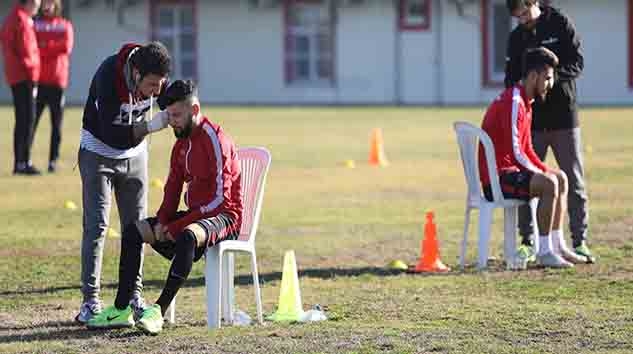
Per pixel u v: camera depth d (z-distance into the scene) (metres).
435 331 23.94
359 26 118.50
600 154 62.62
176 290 23.78
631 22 113.94
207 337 23.53
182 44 121.44
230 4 120.31
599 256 32.72
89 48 120.81
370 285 29.42
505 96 30.94
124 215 25.38
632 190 47.41
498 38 116.62
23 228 39.22
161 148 69.06
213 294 24.27
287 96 119.94
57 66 53.34
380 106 113.06
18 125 53.16
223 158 23.88
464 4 116.12
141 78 23.69
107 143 24.62
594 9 114.38
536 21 31.80
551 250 31.31
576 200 31.97
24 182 51.09
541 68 30.42
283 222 40.56
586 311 25.72
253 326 24.69
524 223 32.50
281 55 119.88
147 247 34.88
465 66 117.00
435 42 117.31
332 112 102.62
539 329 24.02
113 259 33.28
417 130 81.50
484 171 31.06
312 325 24.69
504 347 22.45
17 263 32.94
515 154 30.72
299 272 31.36
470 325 24.52
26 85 52.44
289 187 50.66
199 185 24.06
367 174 55.41
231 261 25.03
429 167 58.31
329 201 46.00
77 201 45.56
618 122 86.62
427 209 43.50
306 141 73.44
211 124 24.00
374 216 41.88
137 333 24.06
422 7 117.38
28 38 51.53
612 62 114.62
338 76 119.19
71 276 31.16
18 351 22.70
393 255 34.00
